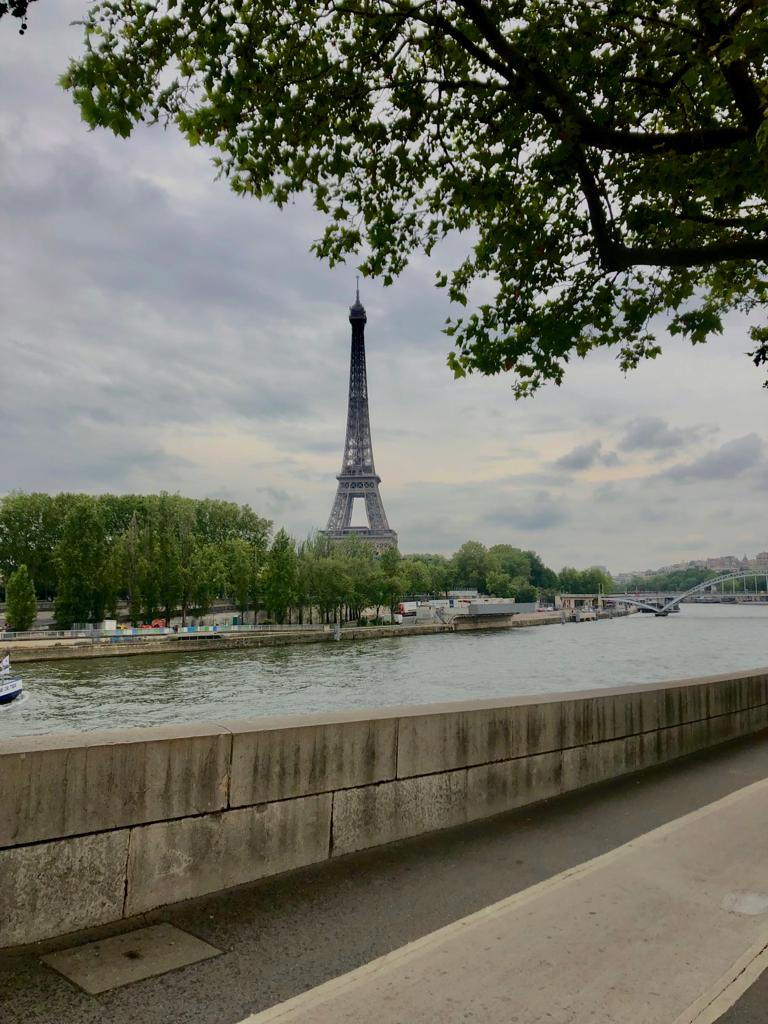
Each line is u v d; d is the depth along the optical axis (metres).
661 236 11.93
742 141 9.13
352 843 6.92
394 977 4.56
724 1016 4.22
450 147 11.62
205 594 122.56
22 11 6.69
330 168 10.66
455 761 7.89
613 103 10.62
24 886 5.06
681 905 5.61
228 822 6.08
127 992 4.44
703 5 8.33
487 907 5.60
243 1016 4.20
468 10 8.94
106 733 5.84
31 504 126.75
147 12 8.88
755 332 14.04
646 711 10.78
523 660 89.81
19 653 84.19
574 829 7.72
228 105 9.72
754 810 8.13
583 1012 4.22
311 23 9.66
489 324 12.91
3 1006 4.27
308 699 57.38
